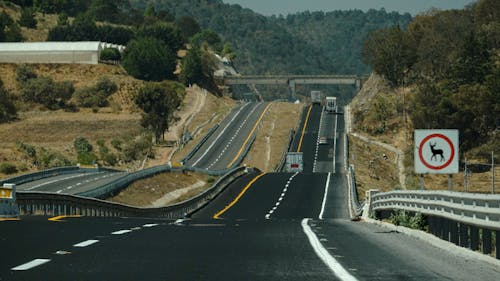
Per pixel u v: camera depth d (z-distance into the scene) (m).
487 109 194.38
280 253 24.78
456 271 21.22
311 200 112.50
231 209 100.56
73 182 128.25
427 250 28.20
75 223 37.19
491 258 24.38
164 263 21.44
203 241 28.88
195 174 160.50
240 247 26.70
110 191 113.00
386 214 57.00
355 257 24.17
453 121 196.12
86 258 22.25
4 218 41.16
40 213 61.22
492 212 25.61
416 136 46.88
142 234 31.44
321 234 34.53
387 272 20.34
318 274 19.50
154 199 124.06
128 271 19.56
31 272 18.91
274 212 96.88
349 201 109.12
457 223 33.50
